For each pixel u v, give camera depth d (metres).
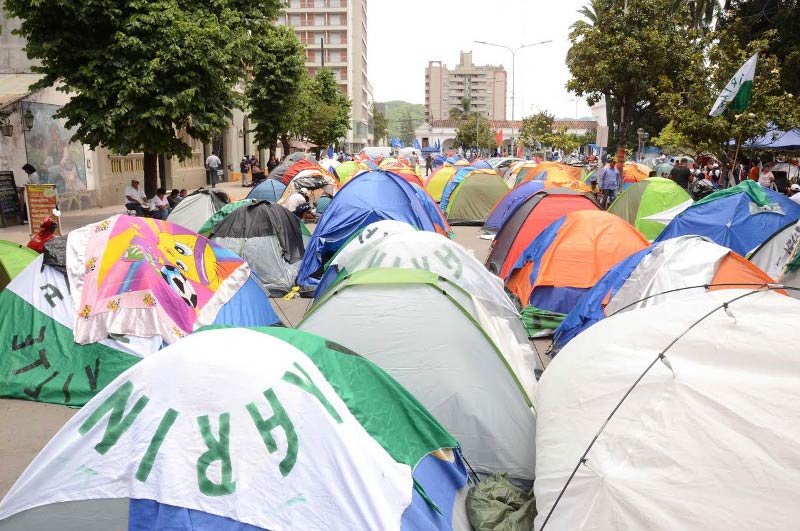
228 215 11.84
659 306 4.80
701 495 3.40
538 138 56.75
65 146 20.69
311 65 99.06
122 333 6.88
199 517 3.46
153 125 15.00
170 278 7.36
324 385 3.95
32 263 7.27
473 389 5.18
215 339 3.99
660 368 4.00
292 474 3.54
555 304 8.99
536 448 4.55
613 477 3.61
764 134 16.59
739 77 14.25
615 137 44.06
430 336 5.41
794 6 22.78
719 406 3.65
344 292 5.90
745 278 6.62
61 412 6.43
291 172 22.62
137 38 14.59
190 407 3.64
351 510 3.51
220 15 16.88
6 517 3.63
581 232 9.30
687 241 7.12
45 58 15.68
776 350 3.84
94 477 3.62
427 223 13.21
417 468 4.23
